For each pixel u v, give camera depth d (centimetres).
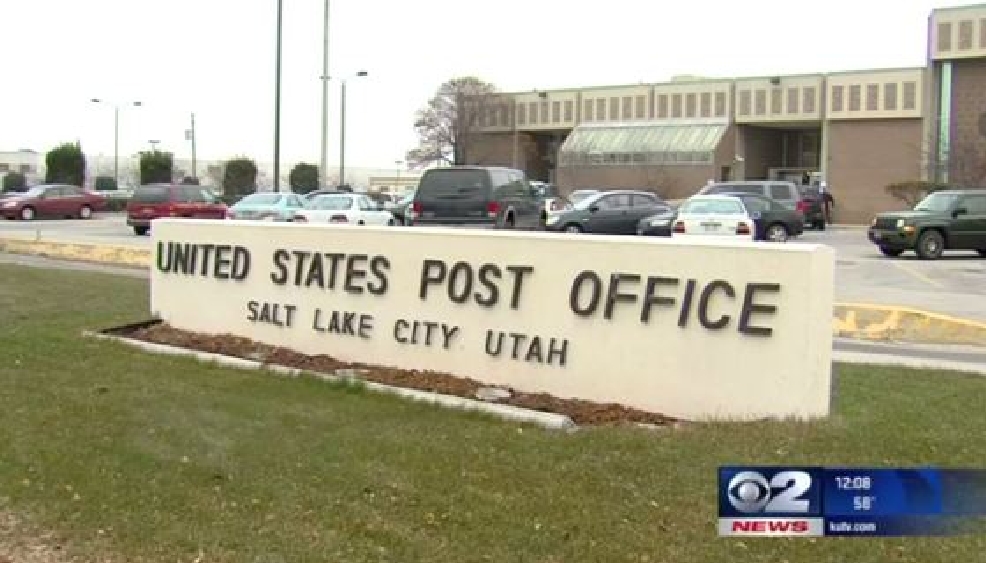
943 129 6169
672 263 695
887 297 1612
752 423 639
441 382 784
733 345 667
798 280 643
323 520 479
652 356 703
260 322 953
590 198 2955
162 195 3253
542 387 758
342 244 890
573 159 7806
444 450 582
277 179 3656
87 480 539
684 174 7369
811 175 7131
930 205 2612
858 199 6688
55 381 773
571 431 632
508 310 778
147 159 6875
